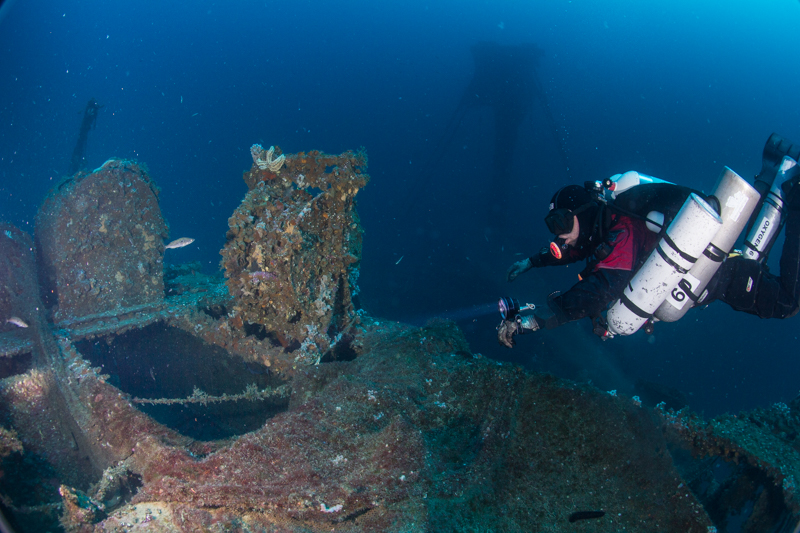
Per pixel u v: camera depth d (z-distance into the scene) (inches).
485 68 723.4
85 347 140.5
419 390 97.0
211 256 1119.6
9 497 79.4
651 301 72.7
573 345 412.8
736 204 70.7
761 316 84.4
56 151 2346.2
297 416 84.5
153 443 81.9
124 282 147.6
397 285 583.8
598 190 81.0
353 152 121.0
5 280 123.0
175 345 153.7
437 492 70.1
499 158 787.4
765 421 102.0
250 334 135.8
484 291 559.8
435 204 1528.1
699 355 540.1
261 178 118.7
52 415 100.9
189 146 3971.5
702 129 3110.2
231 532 63.6
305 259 117.2
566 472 76.8
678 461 116.4
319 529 64.6
